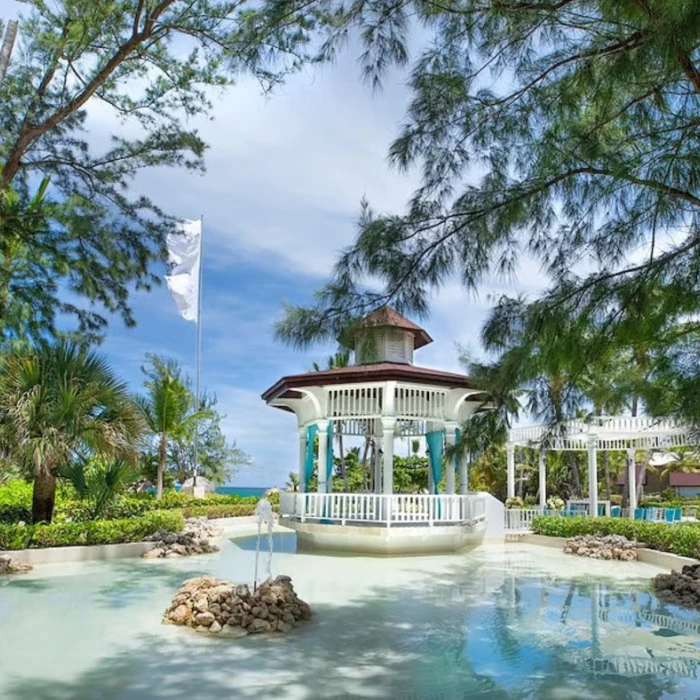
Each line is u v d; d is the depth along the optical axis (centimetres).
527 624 802
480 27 469
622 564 1398
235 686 550
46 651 649
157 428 2364
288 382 1611
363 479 2703
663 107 447
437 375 1555
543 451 521
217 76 1255
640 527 1548
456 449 527
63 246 1288
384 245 491
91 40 1138
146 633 726
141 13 1145
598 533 1670
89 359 1362
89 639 698
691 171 427
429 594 1012
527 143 498
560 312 456
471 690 550
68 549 1303
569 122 482
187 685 550
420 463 3181
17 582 1065
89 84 1212
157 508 1986
